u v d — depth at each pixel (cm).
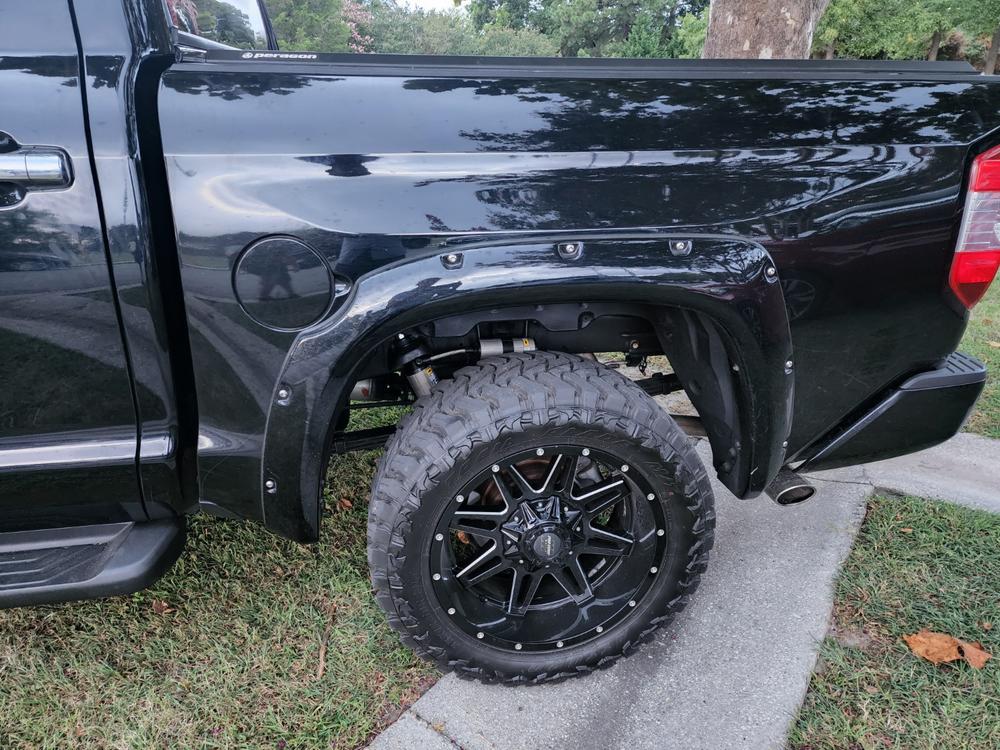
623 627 175
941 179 152
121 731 164
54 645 189
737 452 167
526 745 160
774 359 153
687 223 144
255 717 167
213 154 132
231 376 143
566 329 165
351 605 203
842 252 152
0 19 128
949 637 183
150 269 134
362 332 137
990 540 223
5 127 126
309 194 134
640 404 156
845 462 180
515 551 163
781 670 178
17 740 162
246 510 157
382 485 151
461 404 151
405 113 138
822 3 366
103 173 129
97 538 156
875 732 161
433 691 175
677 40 2444
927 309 161
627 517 175
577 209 141
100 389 142
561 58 166
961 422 178
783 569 214
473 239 139
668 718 166
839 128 150
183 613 200
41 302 133
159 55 141
